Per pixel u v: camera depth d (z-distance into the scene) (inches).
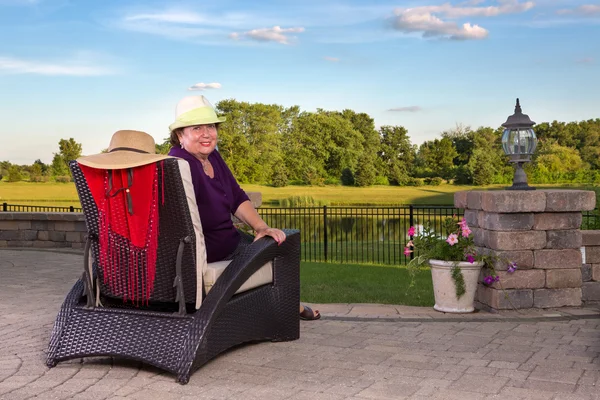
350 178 2203.5
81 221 426.6
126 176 138.2
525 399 125.7
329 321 201.0
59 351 147.3
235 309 153.6
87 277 149.6
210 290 146.3
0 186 1637.6
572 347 166.6
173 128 161.2
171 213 139.1
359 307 227.9
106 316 147.7
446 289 214.4
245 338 158.4
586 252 226.2
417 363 151.9
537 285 215.2
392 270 376.2
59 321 150.4
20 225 443.2
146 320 143.9
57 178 1716.3
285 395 129.0
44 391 131.3
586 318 203.8
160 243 141.7
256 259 155.7
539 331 185.6
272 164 2202.3
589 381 136.9
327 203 1435.8
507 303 213.8
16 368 147.3
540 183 1537.9
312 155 2272.4
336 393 130.0
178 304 152.6
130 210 139.5
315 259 468.1
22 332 182.9
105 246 145.5
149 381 138.2
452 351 163.0
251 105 2218.3
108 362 152.2
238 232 186.5
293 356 158.7
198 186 158.4
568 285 217.5
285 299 172.2
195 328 139.2
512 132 225.0
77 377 140.8
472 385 134.6
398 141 2256.4
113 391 131.6
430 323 197.6
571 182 1493.6
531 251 214.5
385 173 2219.5
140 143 149.5
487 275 217.2
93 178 140.8
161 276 144.4
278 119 2244.1
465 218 233.6
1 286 267.0
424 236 228.2
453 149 2114.9
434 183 2075.5
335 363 152.2
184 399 127.0
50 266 335.3
